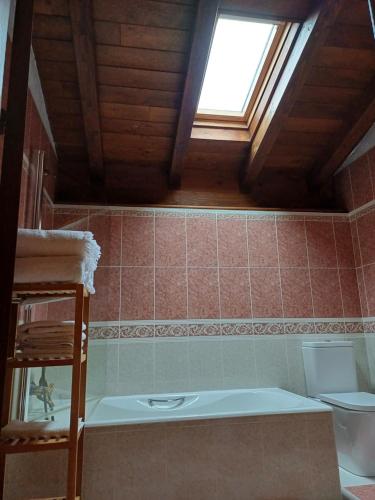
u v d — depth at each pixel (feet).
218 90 9.02
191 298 9.09
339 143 9.25
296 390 8.99
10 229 2.42
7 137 2.56
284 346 9.18
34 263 4.68
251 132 9.32
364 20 7.02
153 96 7.98
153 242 9.25
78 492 5.50
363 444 7.06
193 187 9.95
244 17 6.91
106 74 7.47
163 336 8.79
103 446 5.82
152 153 9.42
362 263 9.68
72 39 6.78
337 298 9.69
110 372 8.45
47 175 7.93
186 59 7.33
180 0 6.39
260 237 9.73
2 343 2.25
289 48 7.43
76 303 4.73
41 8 6.26
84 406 5.85
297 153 9.87
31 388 6.50
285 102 7.95
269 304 9.36
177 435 6.00
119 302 8.79
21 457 5.63
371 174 9.28
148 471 5.82
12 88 2.65
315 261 9.82
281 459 6.13
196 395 8.45
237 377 8.86
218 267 9.37
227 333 9.04
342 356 8.82
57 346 4.81
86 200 9.26
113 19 6.56
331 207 10.55
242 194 10.18
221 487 5.91
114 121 8.45
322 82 8.07
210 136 9.25
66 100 7.91
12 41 2.74
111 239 9.08
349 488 6.45
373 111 8.35
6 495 5.49
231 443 6.09
